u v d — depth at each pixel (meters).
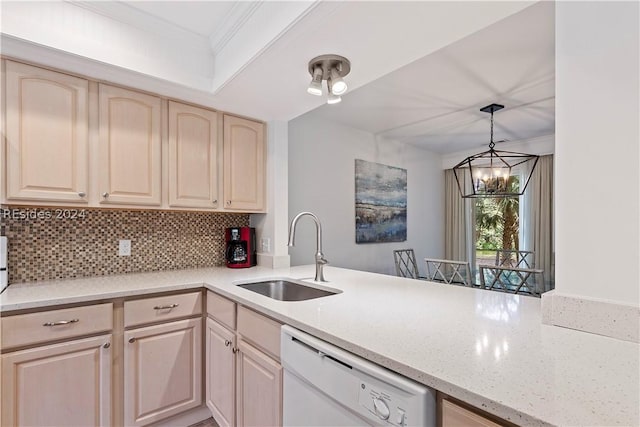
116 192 1.92
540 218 4.30
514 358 0.86
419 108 3.10
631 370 0.79
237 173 2.46
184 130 2.20
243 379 1.59
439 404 0.80
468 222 4.93
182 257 2.49
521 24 1.81
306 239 3.19
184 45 2.00
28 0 1.55
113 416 1.71
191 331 1.95
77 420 1.60
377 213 3.95
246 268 2.55
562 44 1.08
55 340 1.55
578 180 1.05
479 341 0.98
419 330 1.08
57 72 1.76
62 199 1.75
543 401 0.65
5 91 1.61
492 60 2.22
